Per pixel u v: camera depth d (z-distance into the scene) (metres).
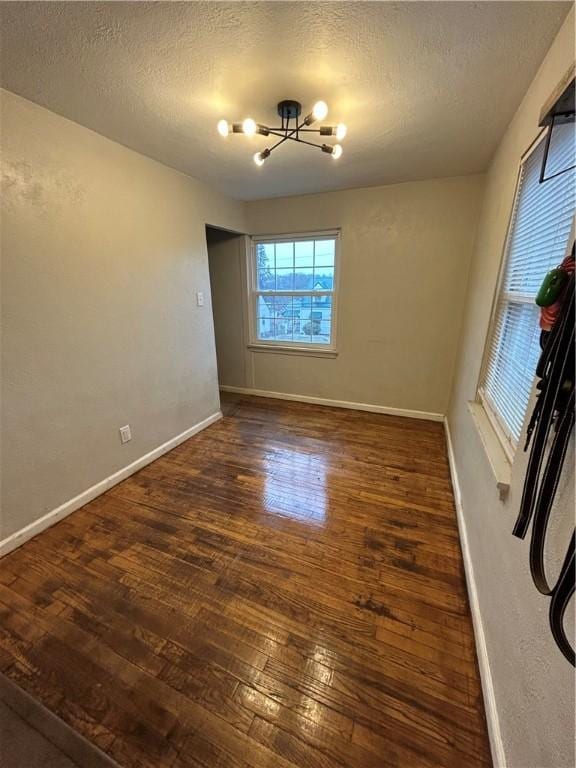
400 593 1.53
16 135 1.63
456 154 2.36
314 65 1.39
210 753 1.00
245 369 4.37
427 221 3.07
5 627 1.38
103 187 2.09
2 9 1.08
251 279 4.00
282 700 1.13
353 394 3.85
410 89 1.56
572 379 0.73
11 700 1.13
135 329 2.45
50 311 1.88
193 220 2.92
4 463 1.73
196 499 2.23
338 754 1.00
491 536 1.31
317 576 1.62
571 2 1.06
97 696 1.14
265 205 3.61
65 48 1.28
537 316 1.29
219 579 1.61
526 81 1.48
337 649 1.29
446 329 3.28
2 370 1.69
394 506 2.14
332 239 3.52
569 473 0.73
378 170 2.70
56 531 1.93
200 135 2.04
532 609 0.87
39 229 1.78
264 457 2.79
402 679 1.19
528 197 1.54
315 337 3.91
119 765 0.98
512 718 0.90
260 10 1.10
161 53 1.31
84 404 2.13
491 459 1.36
